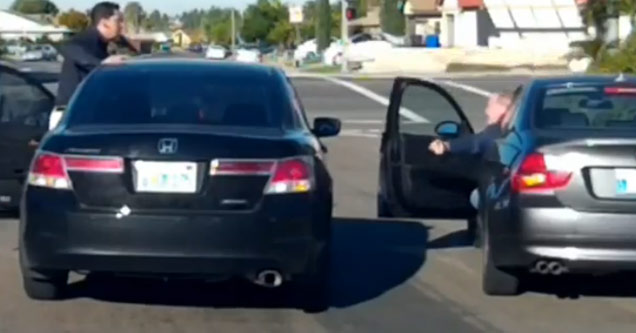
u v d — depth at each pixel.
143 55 13.24
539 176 10.43
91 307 10.63
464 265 13.02
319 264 9.95
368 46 74.88
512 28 77.25
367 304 11.07
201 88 10.66
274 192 9.63
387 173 13.87
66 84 14.05
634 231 10.28
